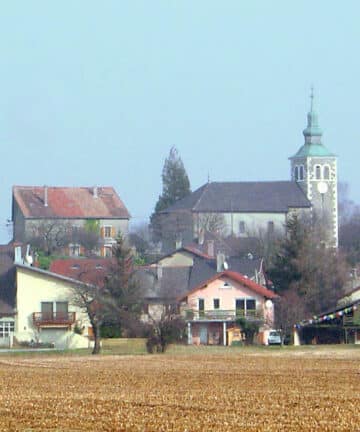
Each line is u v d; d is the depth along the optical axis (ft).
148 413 298.15
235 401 330.95
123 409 308.81
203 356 610.65
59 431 266.36
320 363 525.34
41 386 395.96
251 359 569.64
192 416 290.35
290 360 554.46
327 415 291.38
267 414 294.66
